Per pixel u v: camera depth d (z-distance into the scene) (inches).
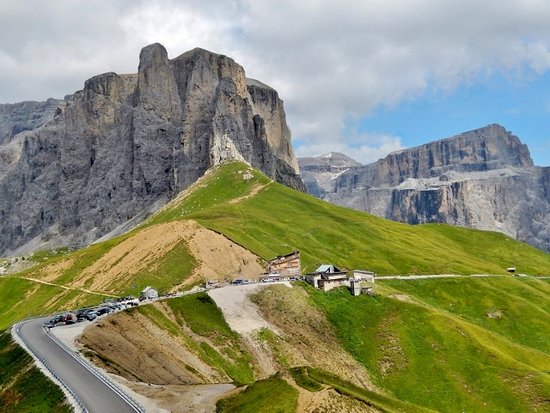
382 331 5935.0
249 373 4616.1
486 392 5221.5
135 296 6643.7
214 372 4202.8
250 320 5403.5
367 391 3329.2
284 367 4899.1
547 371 5772.6
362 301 6338.6
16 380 3238.2
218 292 5649.6
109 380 3088.1
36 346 3769.7
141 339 4200.3
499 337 6254.9
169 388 3213.6
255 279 7076.8
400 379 5369.1
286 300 5895.7
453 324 6058.1
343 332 5816.9
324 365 5196.9
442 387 5290.4
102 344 3863.2
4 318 7731.3
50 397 2896.2
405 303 6358.3
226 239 7869.1
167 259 7372.1
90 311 5007.4
